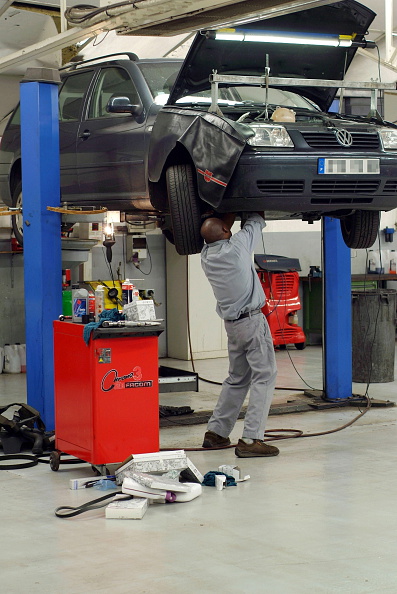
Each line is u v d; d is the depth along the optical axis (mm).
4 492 4984
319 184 5508
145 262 11875
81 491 4992
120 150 7316
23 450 6172
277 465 5578
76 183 7852
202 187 5488
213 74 5609
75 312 5574
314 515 4418
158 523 4312
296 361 11359
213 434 6090
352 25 5992
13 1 8516
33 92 6465
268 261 12031
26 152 6543
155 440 5316
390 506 4586
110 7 6457
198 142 5531
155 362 5309
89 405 5199
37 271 6496
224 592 3326
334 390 8008
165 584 3428
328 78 6473
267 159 5383
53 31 9453
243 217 6168
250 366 5852
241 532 4133
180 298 11836
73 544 3982
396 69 8195
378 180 5641
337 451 5996
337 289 7938
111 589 3383
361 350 9336
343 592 3312
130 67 7508
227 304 5719
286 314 12273
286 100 6578
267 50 5934
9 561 3750
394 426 6957
